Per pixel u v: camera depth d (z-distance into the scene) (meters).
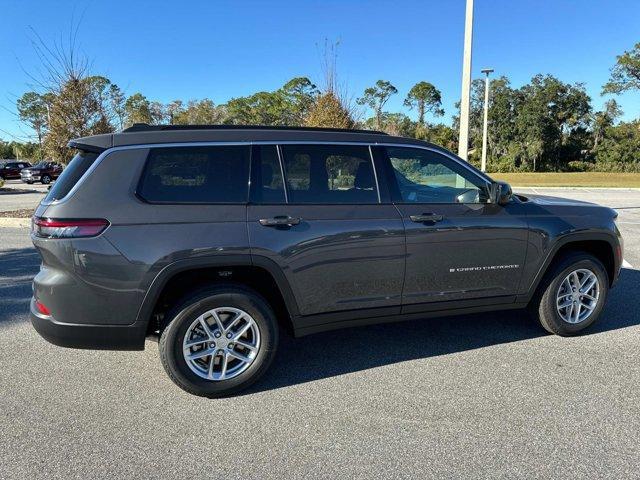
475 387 3.66
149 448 2.92
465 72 11.20
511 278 4.28
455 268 4.05
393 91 79.56
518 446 2.91
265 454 2.86
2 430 3.11
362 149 3.90
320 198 3.71
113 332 3.33
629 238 10.12
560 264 4.48
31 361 4.16
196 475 2.67
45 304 3.29
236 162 3.56
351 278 3.76
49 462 2.78
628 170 68.25
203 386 3.49
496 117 77.06
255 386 3.72
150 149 3.40
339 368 4.04
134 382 3.79
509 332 4.79
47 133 14.29
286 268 3.55
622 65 58.62
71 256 3.20
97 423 3.20
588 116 76.38
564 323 4.56
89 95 14.09
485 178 4.21
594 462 2.76
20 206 17.64
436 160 4.12
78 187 3.26
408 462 2.77
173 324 3.39
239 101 70.50
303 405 3.43
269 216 3.52
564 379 3.77
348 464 2.76
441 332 4.81
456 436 3.03
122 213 3.26
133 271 3.27
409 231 3.85
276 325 3.65
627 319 5.11
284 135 3.72
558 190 30.36
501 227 4.14
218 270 3.54
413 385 3.71
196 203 3.42
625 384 3.69
